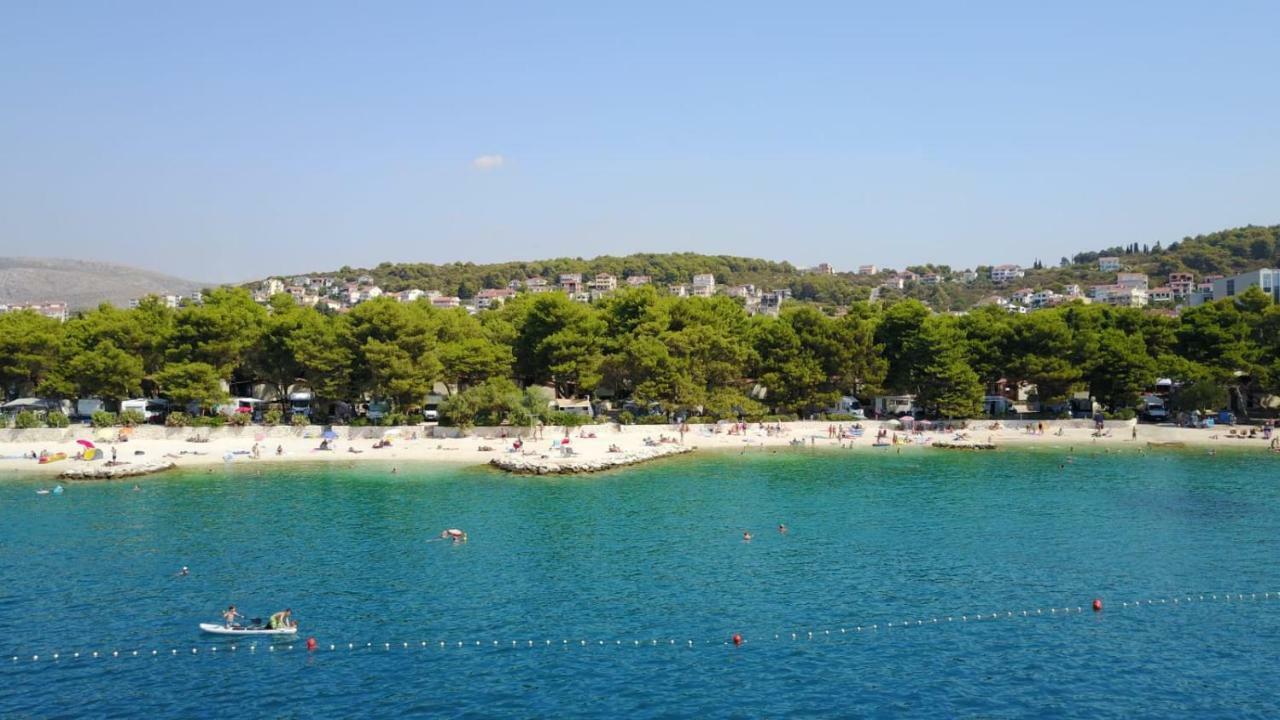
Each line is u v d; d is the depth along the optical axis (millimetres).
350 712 45938
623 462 119125
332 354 134125
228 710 46188
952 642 55469
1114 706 46844
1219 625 58438
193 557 72875
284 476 109750
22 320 149500
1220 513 89375
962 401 145875
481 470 114938
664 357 140625
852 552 75000
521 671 51031
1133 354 149750
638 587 65625
